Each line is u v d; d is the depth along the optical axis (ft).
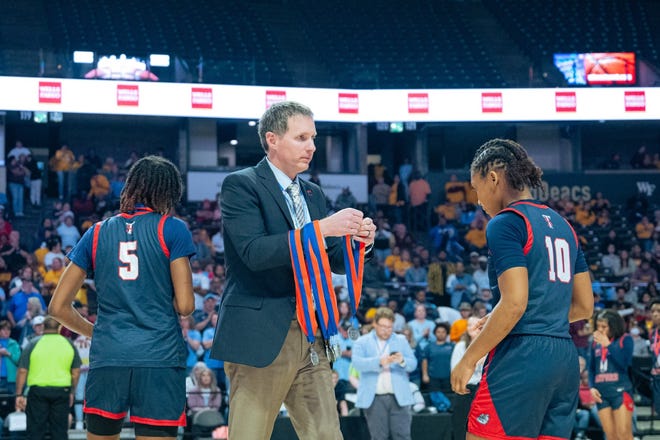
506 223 10.39
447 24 74.02
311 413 10.97
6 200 54.13
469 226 59.98
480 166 11.13
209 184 60.59
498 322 9.93
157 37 67.21
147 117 64.95
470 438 10.46
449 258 53.93
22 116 49.08
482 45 70.74
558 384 10.21
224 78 51.96
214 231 53.57
